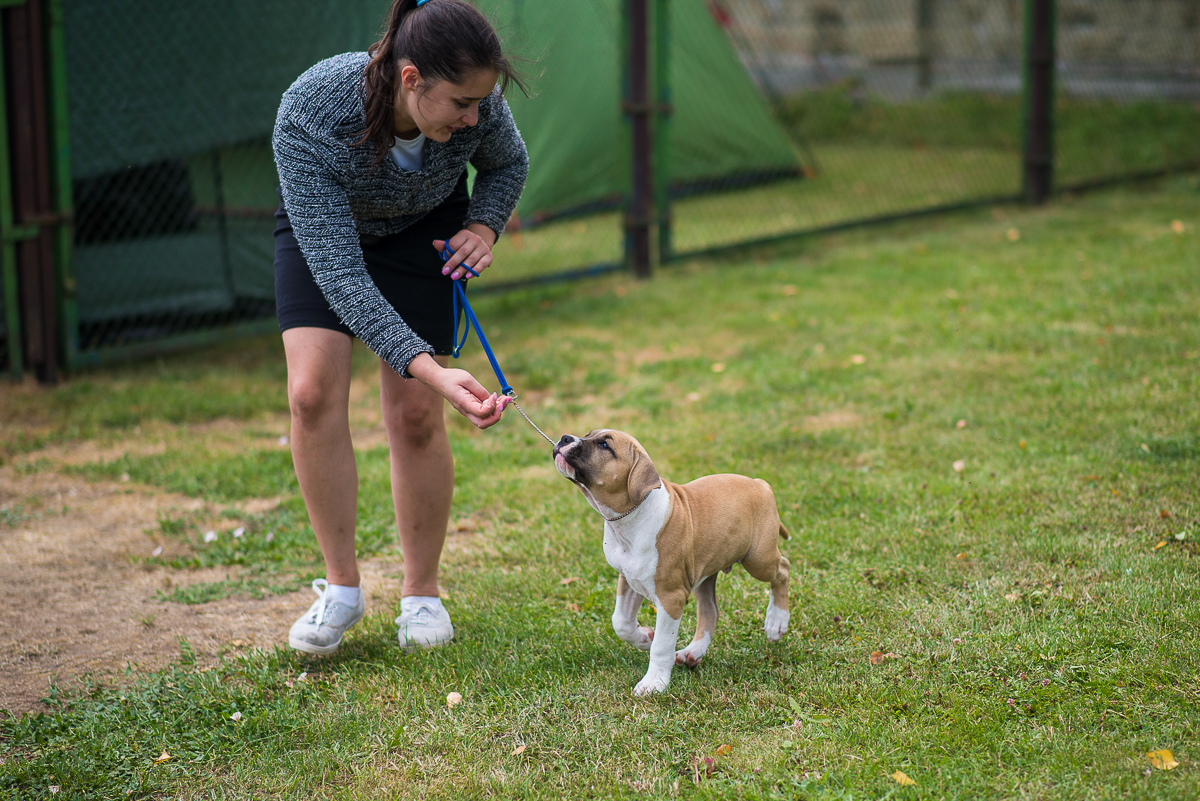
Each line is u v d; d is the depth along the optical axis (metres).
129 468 5.14
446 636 3.38
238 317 7.57
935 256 8.75
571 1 9.58
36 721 3.03
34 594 3.94
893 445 4.81
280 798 2.65
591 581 3.75
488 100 3.04
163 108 6.82
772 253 9.44
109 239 6.98
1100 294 7.03
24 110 6.20
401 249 3.11
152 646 3.54
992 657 3.04
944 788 2.50
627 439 2.86
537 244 9.65
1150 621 3.15
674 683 3.05
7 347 6.59
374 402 6.13
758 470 4.62
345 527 3.27
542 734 2.84
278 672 3.28
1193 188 10.84
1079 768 2.52
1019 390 5.38
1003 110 16.11
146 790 2.72
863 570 3.67
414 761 2.76
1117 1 14.66
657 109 8.59
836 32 19.36
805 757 2.64
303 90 2.86
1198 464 4.26
